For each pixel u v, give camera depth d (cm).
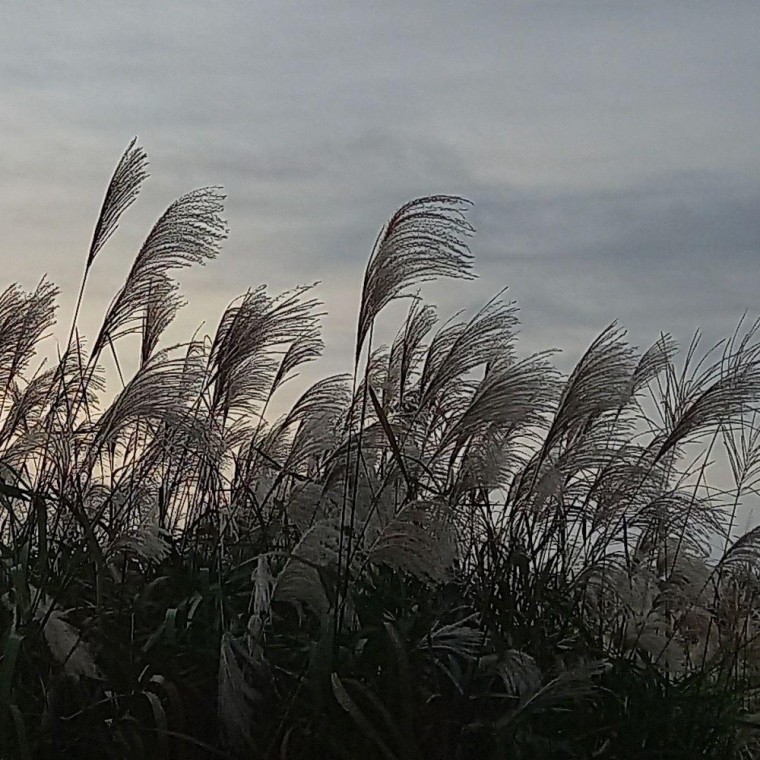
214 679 345
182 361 400
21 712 332
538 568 385
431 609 364
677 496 404
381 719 336
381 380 421
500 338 401
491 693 343
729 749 360
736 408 396
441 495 374
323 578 348
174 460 415
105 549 375
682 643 398
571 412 387
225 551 387
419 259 368
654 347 417
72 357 412
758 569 405
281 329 418
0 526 377
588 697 355
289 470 413
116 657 341
